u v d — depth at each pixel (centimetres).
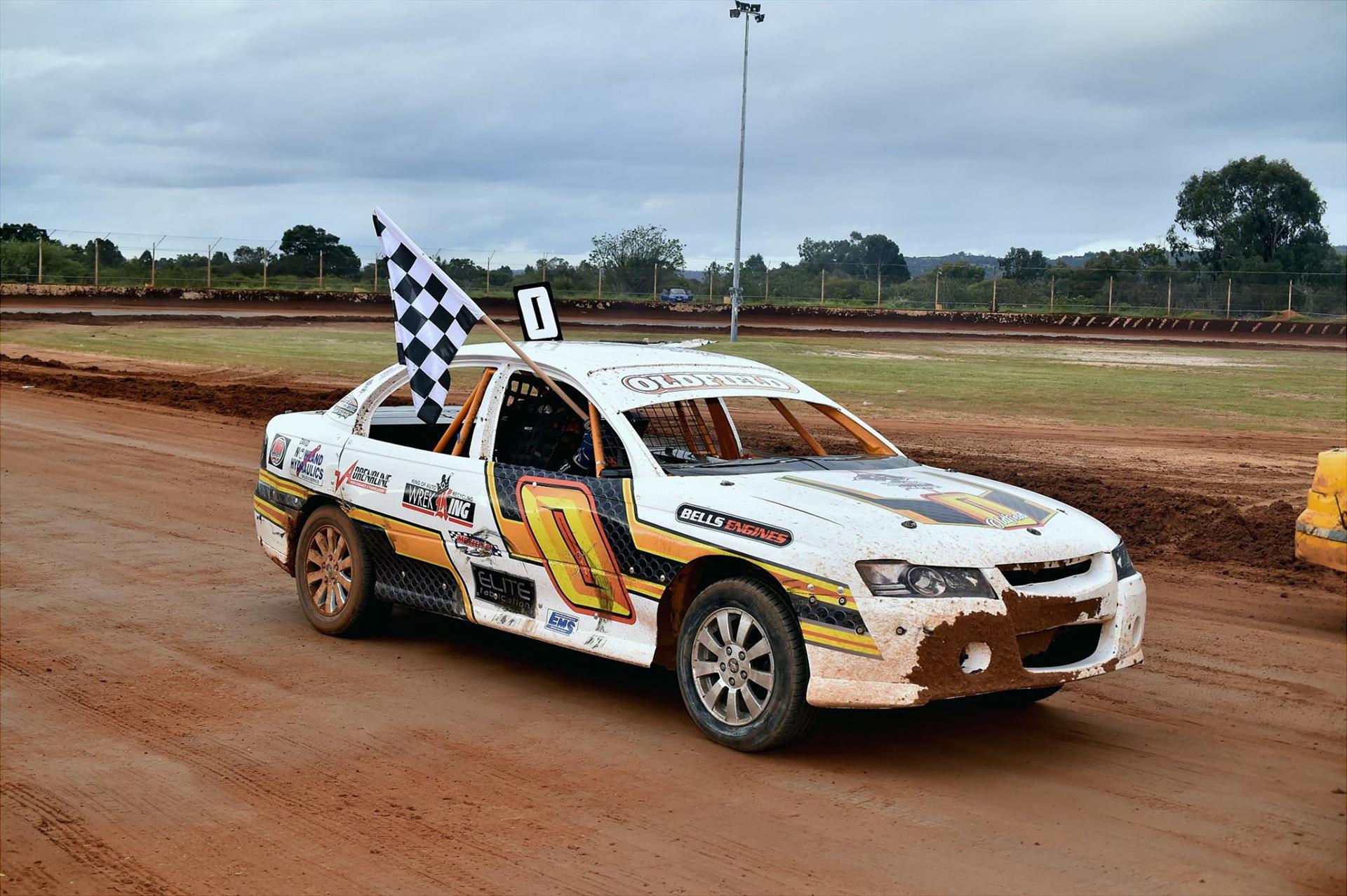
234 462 1452
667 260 7331
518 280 7256
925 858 426
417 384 658
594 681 643
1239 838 452
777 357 3594
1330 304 7281
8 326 4209
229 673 651
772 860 423
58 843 441
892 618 485
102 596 817
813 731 531
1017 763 528
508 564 616
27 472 1347
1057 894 400
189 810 470
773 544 514
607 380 618
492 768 512
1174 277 7850
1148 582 920
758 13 4391
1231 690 648
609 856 426
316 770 512
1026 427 1942
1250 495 1280
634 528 561
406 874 413
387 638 723
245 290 6019
